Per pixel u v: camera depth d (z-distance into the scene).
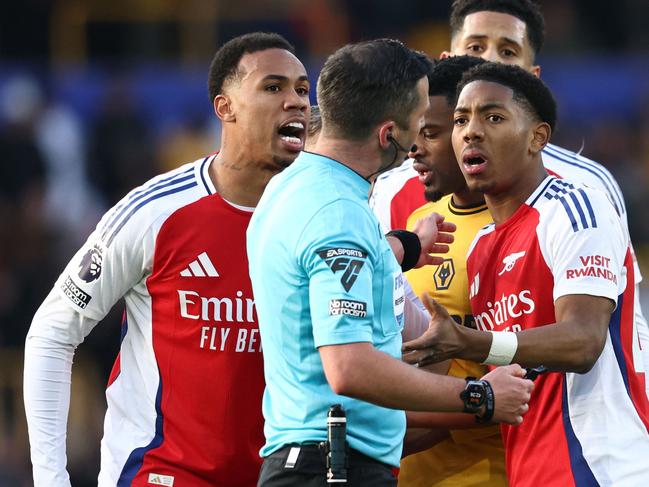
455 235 19.34
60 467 18.47
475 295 18.14
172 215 18.00
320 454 15.04
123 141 48.97
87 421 41.66
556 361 16.27
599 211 16.89
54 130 49.50
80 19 54.09
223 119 18.30
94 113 50.81
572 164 22.38
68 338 18.61
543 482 17.17
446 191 19.41
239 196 18.20
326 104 15.50
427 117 19.14
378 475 15.27
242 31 54.22
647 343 19.70
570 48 52.78
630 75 50.41
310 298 14.82
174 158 49.78
